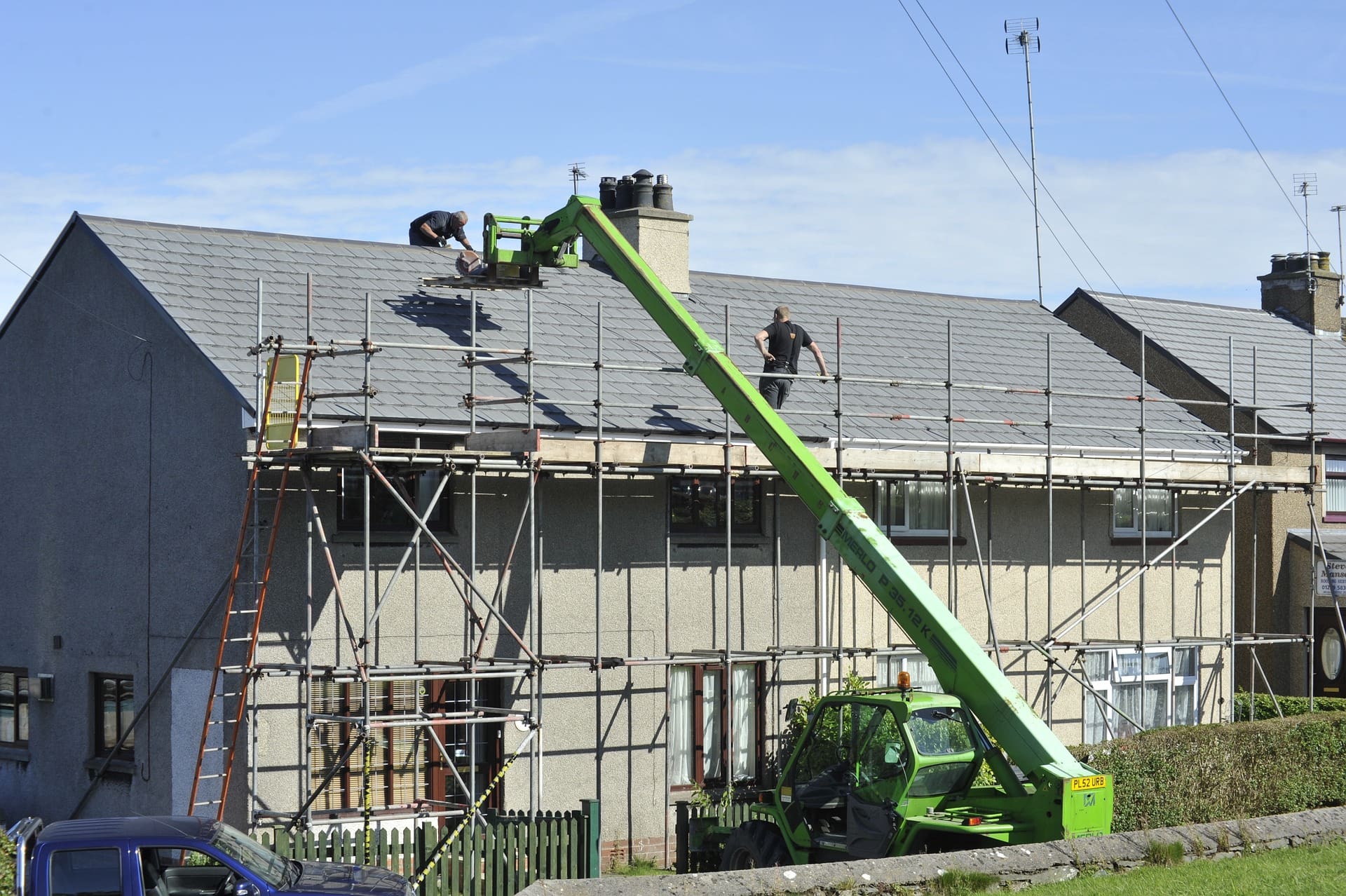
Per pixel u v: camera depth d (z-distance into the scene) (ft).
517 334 75.46
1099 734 86.17
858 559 57.82
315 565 62.59
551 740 68.08
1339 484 106.52
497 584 67.15
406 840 54.80
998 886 45.75
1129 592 87.71
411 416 63.26
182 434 65.36
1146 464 82.69
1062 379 92.79
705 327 83.46
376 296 74.49
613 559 70.44
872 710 52.75
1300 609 100.73
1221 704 91.04
